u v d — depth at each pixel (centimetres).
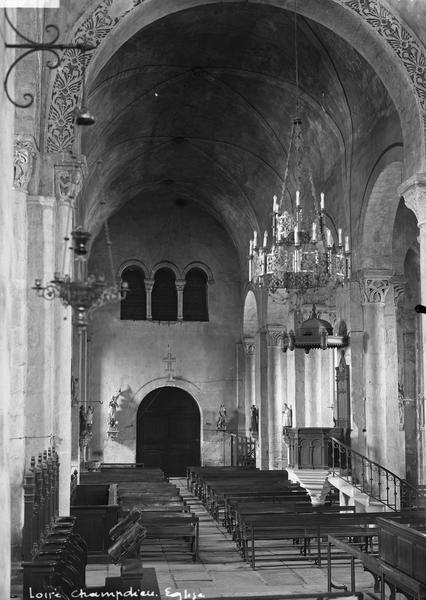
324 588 1282
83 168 1501
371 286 2094
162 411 3641
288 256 1698
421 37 1692
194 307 3691
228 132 2830
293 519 1483
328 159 2398
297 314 2581
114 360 3553
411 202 1642
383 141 1967
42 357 1409
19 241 1290
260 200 3069
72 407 2430
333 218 2355
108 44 1575
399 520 1445
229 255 3719
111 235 3616
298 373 2731
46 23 1489
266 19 2059
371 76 1945
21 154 1303
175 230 3681
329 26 1731
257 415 3297
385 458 2061
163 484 2228
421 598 895
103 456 3491
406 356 2784
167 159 3184
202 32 2169
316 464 2473
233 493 2019
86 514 1459
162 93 2536
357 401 2108
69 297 684
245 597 859
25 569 853
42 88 1470
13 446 1229
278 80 2358
